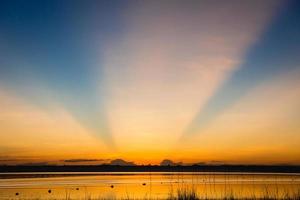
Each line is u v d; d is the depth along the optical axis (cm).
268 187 6000
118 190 5491
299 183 7338
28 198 4253
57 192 5022
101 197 4372
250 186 6369
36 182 7994
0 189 5497
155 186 6581
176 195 4547
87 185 6756
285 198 4109
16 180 9150
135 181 8781
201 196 4338
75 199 4191
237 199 4028
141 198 4256
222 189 5659
